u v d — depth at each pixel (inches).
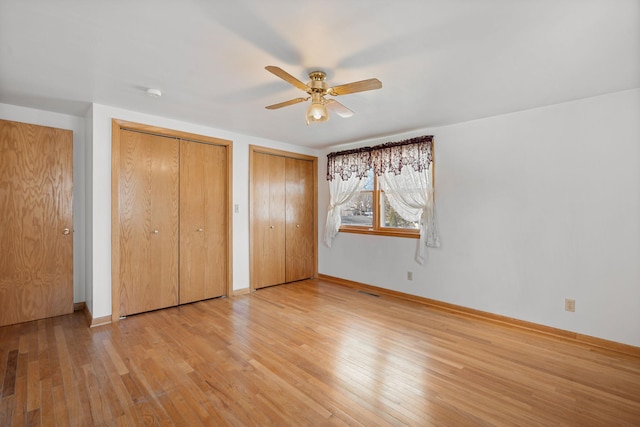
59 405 74.8
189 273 153.8
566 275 116.3
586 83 98.1
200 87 103.7
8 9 61.9
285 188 195.6
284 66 86.8
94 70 91.1
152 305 141.7
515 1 59.1
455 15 63.6
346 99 112.6
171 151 146.6
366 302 159.3
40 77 96.3
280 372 91.0
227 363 95.7
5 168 121.9
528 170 124.6
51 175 131.6
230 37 72.8
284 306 151.6
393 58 82.0
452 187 146.3
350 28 68.6
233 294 168.6
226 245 166.4
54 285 133.3
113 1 59.8
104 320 126.5
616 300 106.5
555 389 83.5
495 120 132.9
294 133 166.4
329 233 199.2
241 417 71.7
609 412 74.2
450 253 147.1
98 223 125.1
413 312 145.0
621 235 105.6
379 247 176.6
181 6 61.3
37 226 129.0
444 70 89.0
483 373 91.4
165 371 90.7
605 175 108.2
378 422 70.4
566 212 116.2
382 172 169.9
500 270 132.1
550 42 73.7
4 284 122.3
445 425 69.5
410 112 127.8
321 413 73.4
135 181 135.9
